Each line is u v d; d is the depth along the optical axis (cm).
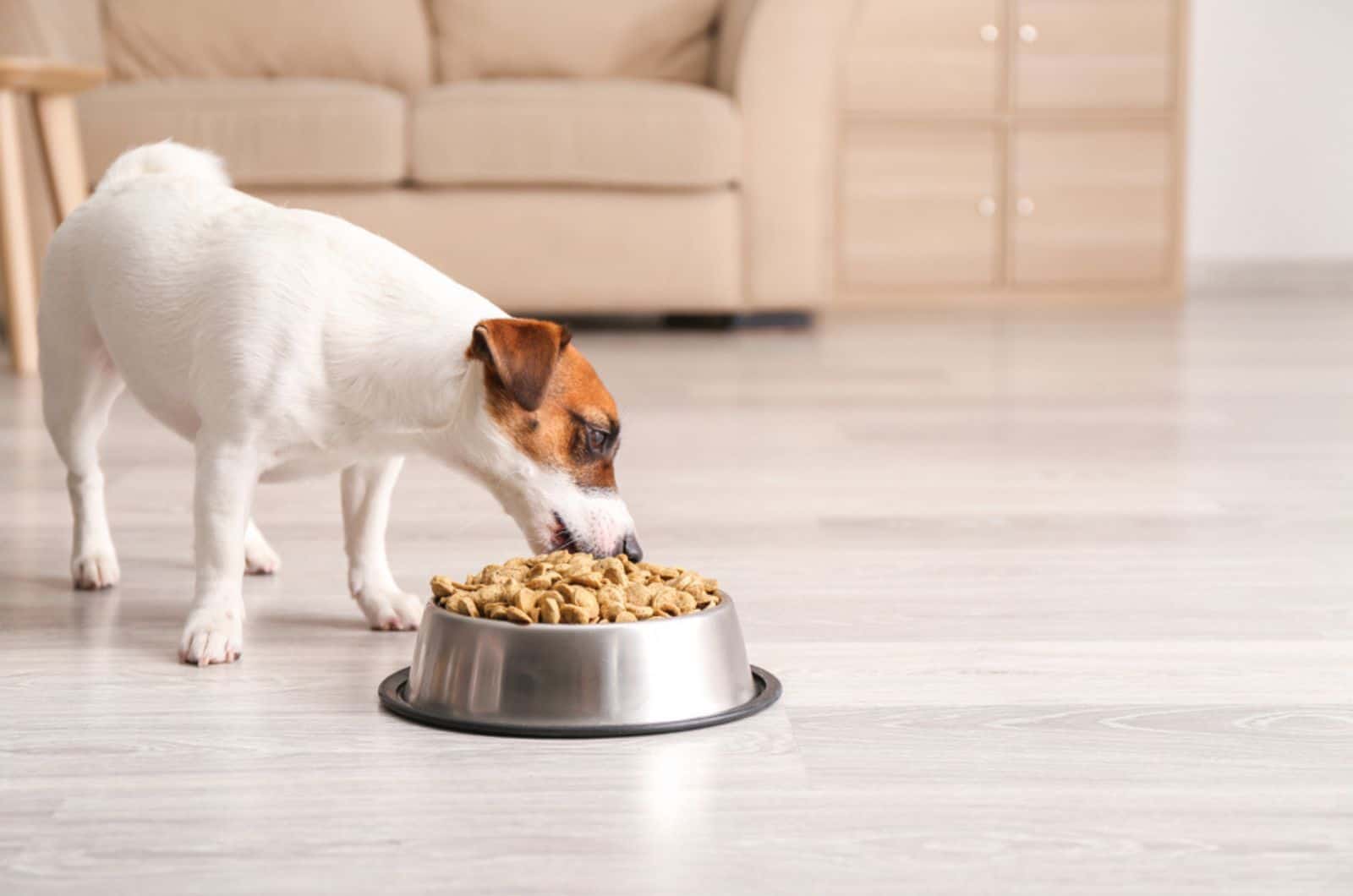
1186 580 210
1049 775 134
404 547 230
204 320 169
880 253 648
